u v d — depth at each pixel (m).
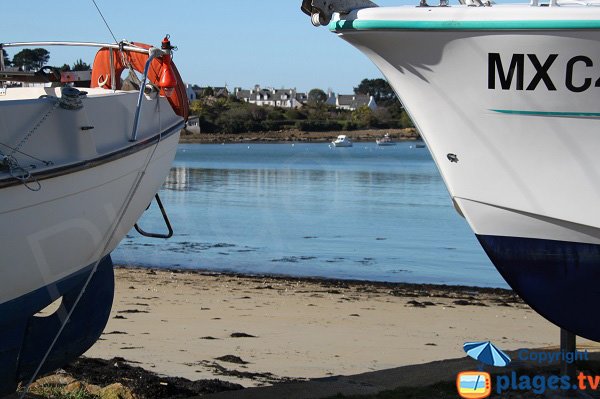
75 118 5.18
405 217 24.53
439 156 5.59
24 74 6.69
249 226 22.34
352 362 8.27
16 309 5.11
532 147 5.32
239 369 7.85
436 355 8.69
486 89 5.27
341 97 135.12
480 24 5.07
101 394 6.35
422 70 5.38
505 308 11.88
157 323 10.11
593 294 5.48
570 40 5.00
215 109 108.31
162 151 6.45
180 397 6.57
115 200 5.77
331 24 5.52
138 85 6.77
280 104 135.00
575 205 5.32
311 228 22.08
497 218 5.54
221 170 46.22
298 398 5.98
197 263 16.48
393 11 5.24
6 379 5.30
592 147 5.21
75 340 5.89
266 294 12.81
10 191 4.68
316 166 50.41
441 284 14.55
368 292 13.33
